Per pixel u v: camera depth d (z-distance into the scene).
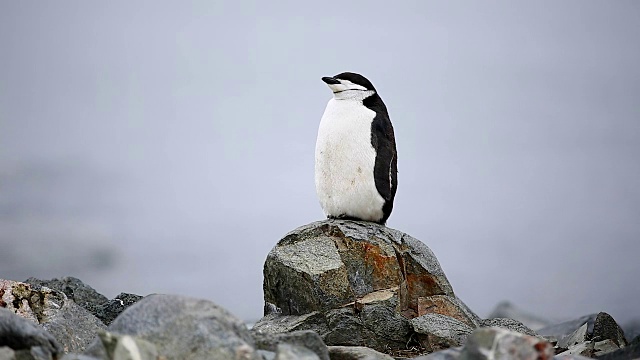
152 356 10.75
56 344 12.04
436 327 16.23
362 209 18.38
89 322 15.69
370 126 18.38
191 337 11.05
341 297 16.78
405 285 17.50
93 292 19.95
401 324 16.64
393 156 18.61
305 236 17.70
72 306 15.80
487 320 18.16
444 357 12.09
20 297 15.59
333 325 16.59
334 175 18.44
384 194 18.28
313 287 16.73
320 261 17.02
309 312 16.86
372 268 17.28
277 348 11.52
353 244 17.33
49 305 15.66
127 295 18.84
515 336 10.70
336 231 17.69
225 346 10.97
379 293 17.05
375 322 16.58
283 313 17.38
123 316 11.40
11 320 11.73
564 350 16.89
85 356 11.09
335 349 14.23
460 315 17.38
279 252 17.34
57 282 20.08
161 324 11.20
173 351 10.99
